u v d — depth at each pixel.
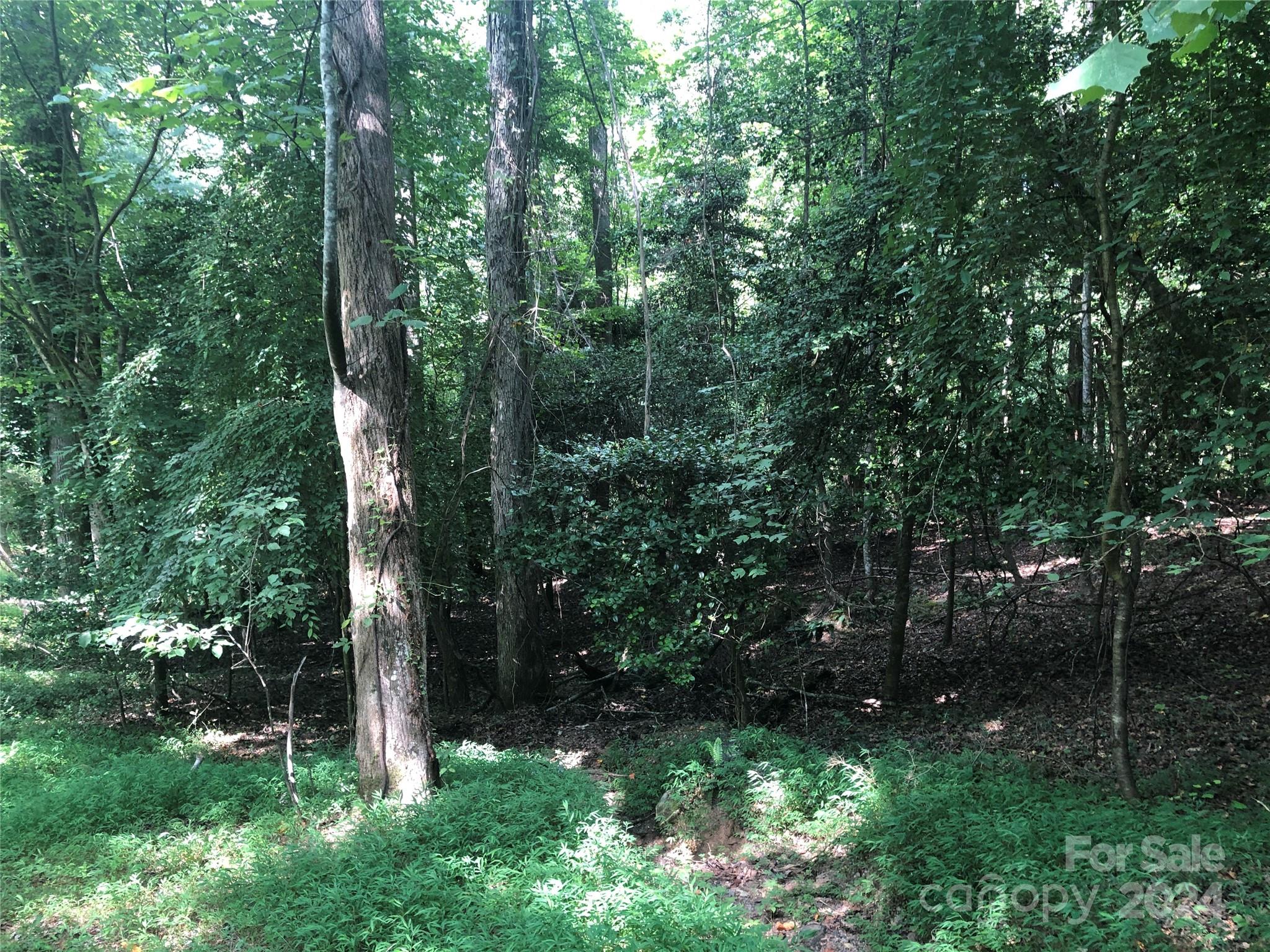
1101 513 5.97
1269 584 9.41
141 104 4.32
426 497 10.64
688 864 5.86
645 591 8.16
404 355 6.82
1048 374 6.55
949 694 9.50
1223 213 4.80
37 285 10.04
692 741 8.27
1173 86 5.18
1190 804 5.34
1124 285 6.01
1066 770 6.60
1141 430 6.18
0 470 12.31
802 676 10.38
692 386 13.95
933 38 6.16
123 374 8.98
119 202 11.06
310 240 8.74
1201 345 5.68
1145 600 9.91
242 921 4.31
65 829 5.57
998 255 5.89
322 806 6.36
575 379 14.07
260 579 7.80
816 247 9.19
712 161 13.45
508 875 4.89
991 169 5.87
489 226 11.79
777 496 7.99
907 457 8.19
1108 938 3.74
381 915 4.23
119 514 9.53
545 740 10.27
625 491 8.80
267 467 8.08
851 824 5.82
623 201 17.61
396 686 6.49
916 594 13.84
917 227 6.60
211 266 8.56
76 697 10.58
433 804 5.88
